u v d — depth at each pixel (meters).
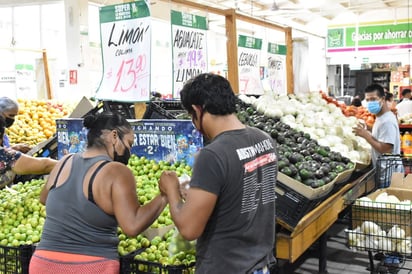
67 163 2.34
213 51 15.24
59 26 11.90
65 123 4.20
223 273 1.89
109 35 3.71
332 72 16.42
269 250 2.04
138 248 2.66
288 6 13.55
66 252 2.18
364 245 3.60
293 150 4.17
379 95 4.98
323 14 14.38
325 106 6.43
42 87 8.59
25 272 2.70
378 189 4.65
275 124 4.75
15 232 2.92
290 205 3.21
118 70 3.68
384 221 3.64
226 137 1.90
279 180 3.28
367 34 14.21
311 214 3.40
